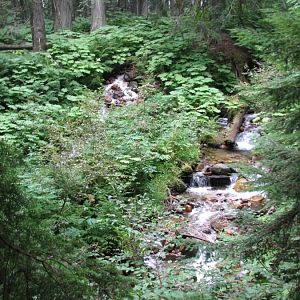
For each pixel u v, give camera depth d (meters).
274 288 3.69
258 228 2.83
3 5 15.66
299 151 2.80
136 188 7.06
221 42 11.59
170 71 11.43
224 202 6.90
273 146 2.93
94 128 7.89
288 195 2.62
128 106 9.49
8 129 8.09
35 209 2.04
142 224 5.64
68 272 1.87
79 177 5.89
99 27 15.55
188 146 8.21
